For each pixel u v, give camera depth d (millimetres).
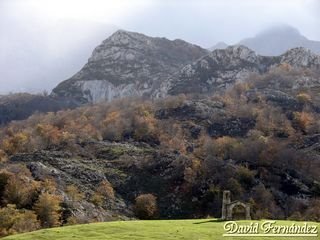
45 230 62531
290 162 185875
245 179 172125
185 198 165750
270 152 191375
